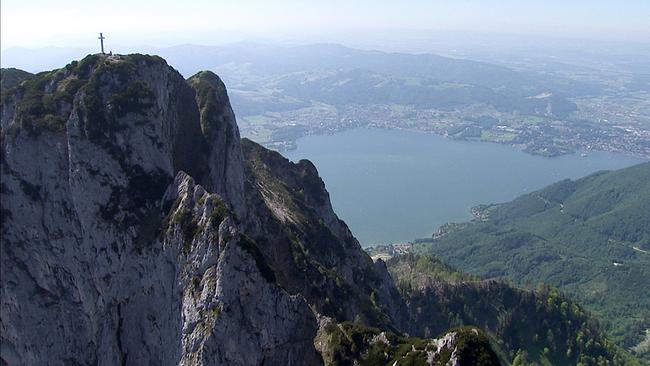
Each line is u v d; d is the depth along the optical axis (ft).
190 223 268.82
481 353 218.38
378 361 241.96
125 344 280.31
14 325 280.10
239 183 355.97
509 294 595.88
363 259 495.00
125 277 279.08
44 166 283.79
